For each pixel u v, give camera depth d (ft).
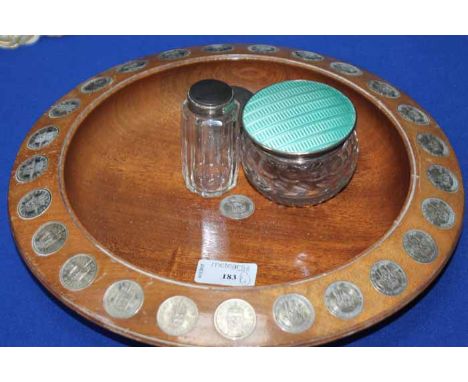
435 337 2.48
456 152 3.24
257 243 2.57
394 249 2.25
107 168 2.85
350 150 2.60
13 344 2.46
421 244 2.28
